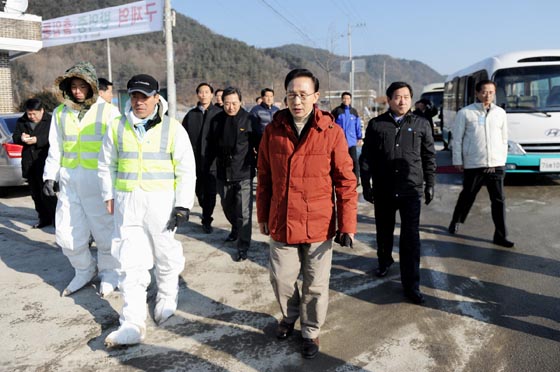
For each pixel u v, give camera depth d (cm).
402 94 411
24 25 1489
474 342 337
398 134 412
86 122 408
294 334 352
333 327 363
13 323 371
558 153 873
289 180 310
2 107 1578
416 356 319
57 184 426
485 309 391
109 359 319
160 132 351
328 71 3128
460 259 518
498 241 569
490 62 953
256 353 326
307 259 319
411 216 405
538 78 896
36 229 650
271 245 330
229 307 397
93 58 5934
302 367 309
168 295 381
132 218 352
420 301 401
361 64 2875
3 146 825
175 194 361
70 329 361
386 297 418
